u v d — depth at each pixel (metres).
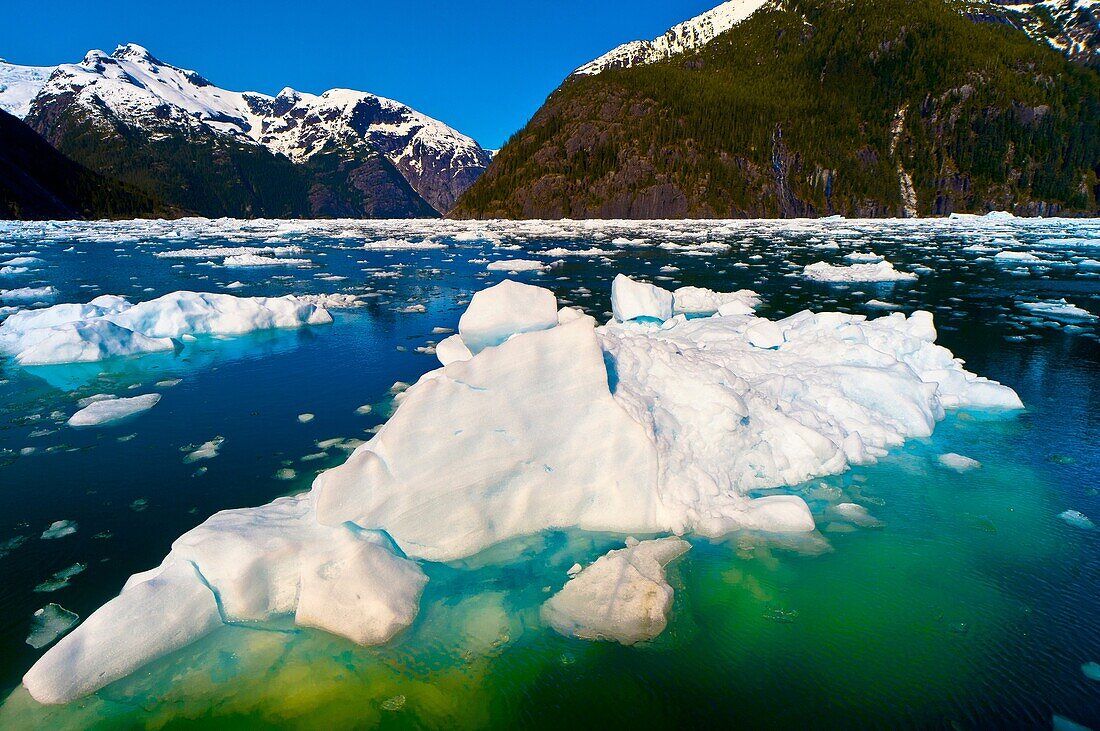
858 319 9.07
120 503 5.38
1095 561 4.54
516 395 4.80
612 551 4.42
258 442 6.72
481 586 4.15
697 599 4.11
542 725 3.15
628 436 4.95
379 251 31.02
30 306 14.17
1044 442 6.70
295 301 12.86
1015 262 23.69
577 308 14.67
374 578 3.81
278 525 4.18
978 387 7.88
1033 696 3.31
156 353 10.37
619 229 51.97
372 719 3.15
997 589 4.22
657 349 6.21
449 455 4.52
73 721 3.08
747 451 5.63
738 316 10.05
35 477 5.87
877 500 5.42
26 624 3.83
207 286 17.95
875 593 4.18
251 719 3.12
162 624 3.52
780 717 3.21
